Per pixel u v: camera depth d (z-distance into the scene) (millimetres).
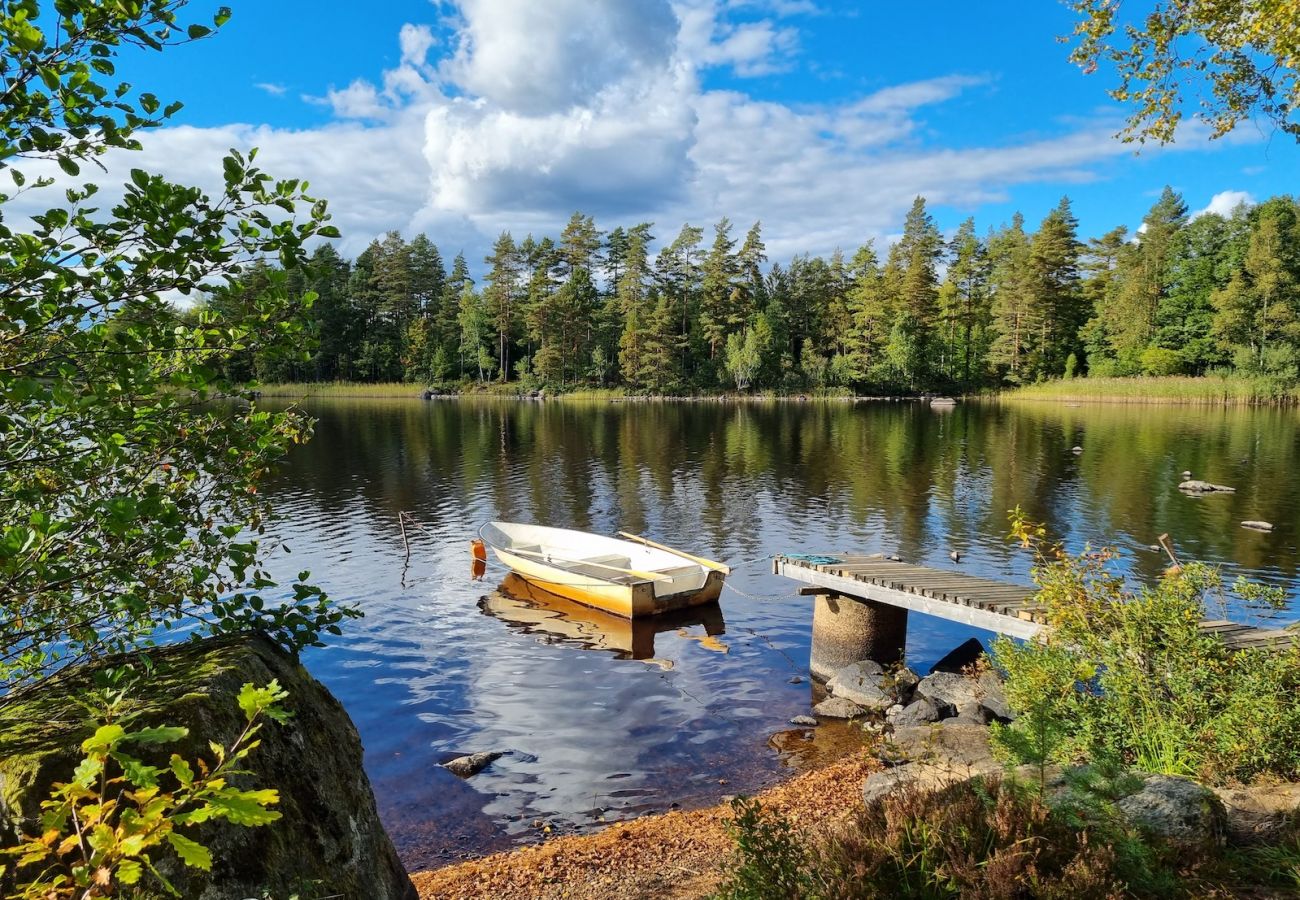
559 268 88125
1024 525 7406
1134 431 40250
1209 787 4688
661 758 8383
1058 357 78375
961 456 31703
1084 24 8383
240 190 2820
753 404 70312
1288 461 28250
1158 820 3850
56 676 2783
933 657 11328
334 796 2914
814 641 10977
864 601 10594
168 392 2988
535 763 8266
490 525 17750
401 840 6832
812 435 41344
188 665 2734
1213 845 3766
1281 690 5309
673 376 76938
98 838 1343
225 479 3270
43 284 2461
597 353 79500
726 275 79875
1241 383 57000
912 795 3949
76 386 2682
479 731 9039
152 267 2650
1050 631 7117
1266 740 5035
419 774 8031
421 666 11047
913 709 9070
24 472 2828
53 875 1964
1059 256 74438
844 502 22469
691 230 84812
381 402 72375
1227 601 12305
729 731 9086
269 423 3293
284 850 2527
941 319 82875
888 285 79875
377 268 88625
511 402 73375
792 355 85625
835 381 78250
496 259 83312
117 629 3154
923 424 47531
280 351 3102
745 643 12148
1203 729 5363
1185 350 66000
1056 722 4238
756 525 19734
